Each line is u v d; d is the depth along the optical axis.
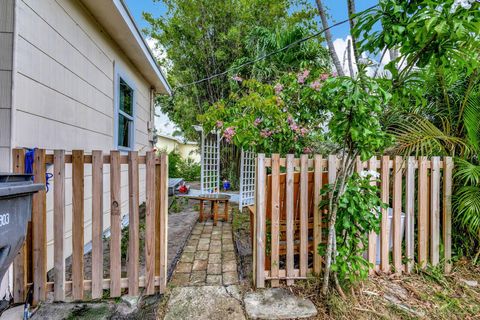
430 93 2.98
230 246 3.20
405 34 1.79
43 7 2.31
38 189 1.40
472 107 2.70
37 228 1.92
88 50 3.17
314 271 2.26
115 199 1.99
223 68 9.44
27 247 1.92
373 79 1.79
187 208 5.50
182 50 9.63
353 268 1.98
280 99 4.34
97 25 3.41
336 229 2.08
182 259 2.78
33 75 2.18
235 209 5.44
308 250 2.50
